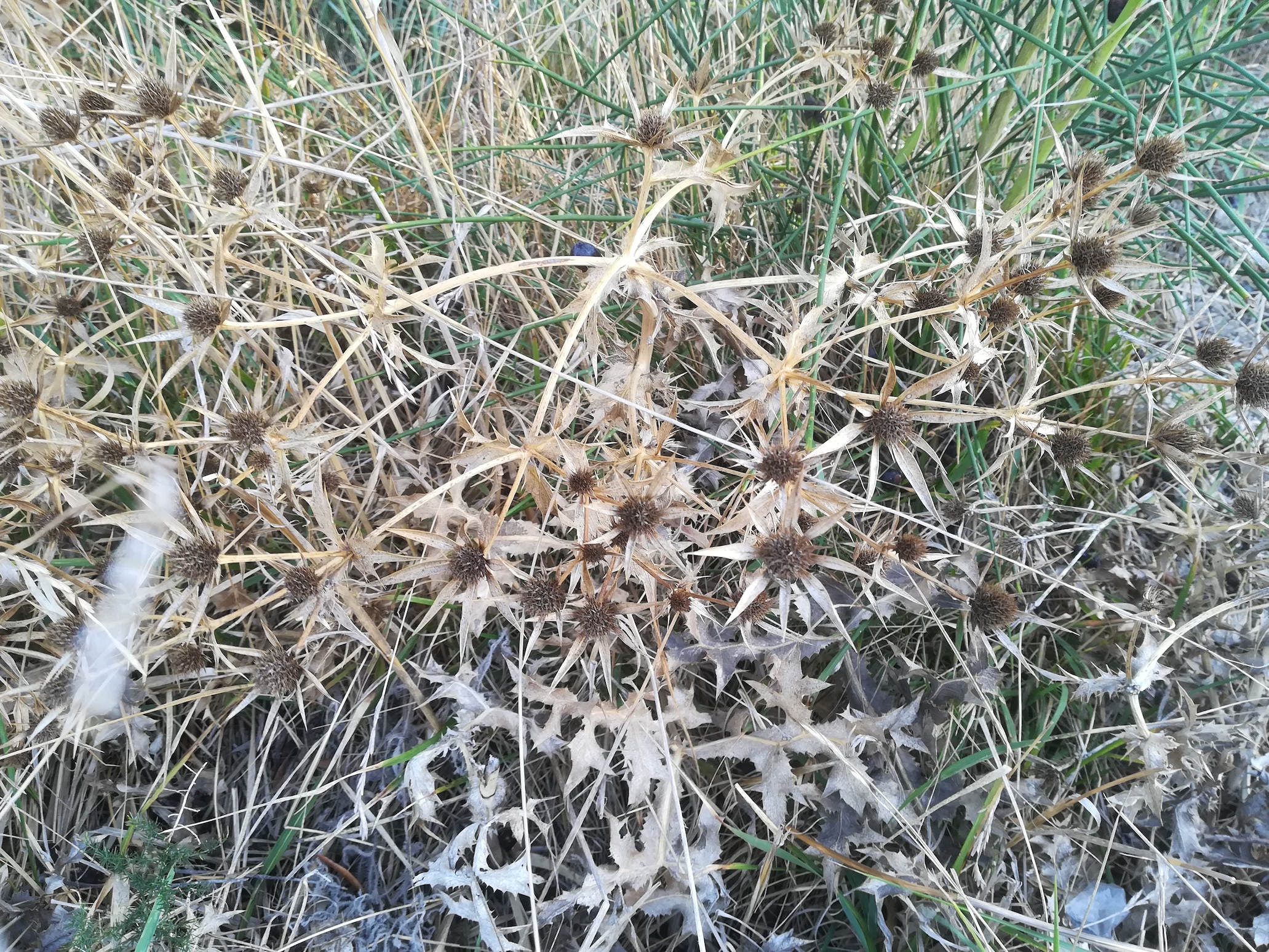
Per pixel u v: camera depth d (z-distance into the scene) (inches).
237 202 10.4
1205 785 11.2
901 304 11.3
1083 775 11.7
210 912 10.3
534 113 16.7
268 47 16.3
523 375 14.1
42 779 11.3
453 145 16.1
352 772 11.5
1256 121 12.7
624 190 15.1
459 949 11.0
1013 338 13.2
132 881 10.2
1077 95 14.1
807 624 10.5
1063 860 11.1
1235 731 11.1
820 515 10.4
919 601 11.0
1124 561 12.7
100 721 11.3
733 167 14.2
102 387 12.1
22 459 10.9
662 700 11.1
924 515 12.6
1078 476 13.3
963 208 13.8
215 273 10.2
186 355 10.1
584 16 16.7
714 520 12.3
